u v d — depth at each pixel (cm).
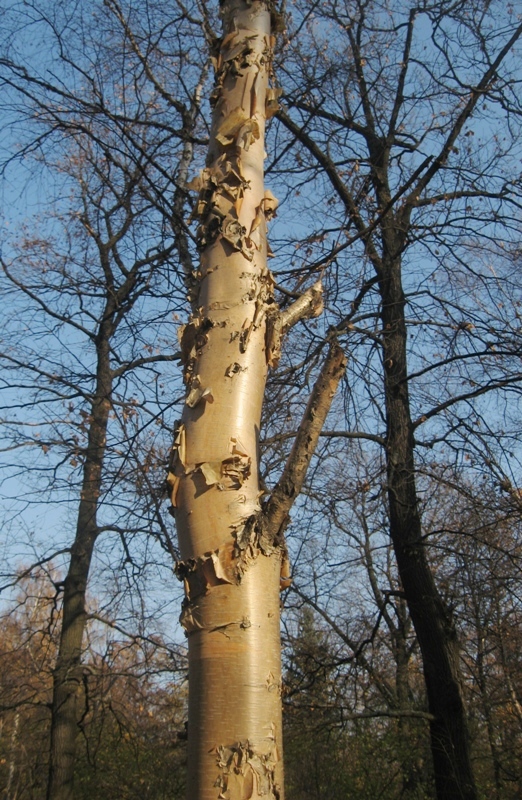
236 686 191
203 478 216
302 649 871
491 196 802
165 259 643
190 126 693
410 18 841
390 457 755
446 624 724
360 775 1044
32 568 1003
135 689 988
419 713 702
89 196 810
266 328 249
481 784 1020
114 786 1081
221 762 182
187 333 250
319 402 217
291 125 781
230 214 266
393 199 621
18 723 1184
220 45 329
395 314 796
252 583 203
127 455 654
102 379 916
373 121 880
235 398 230
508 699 1080
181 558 212
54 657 1125
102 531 1002
